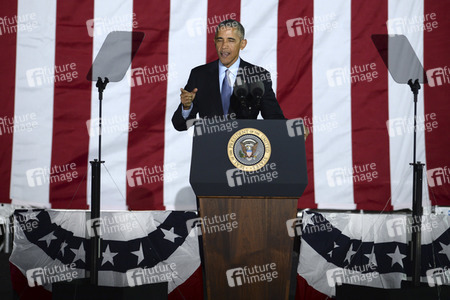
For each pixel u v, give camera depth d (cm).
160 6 423
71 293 281
